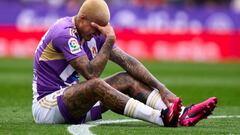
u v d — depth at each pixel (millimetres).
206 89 33219
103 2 16078
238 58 60125
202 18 59969
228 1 68875
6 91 30312
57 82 16328
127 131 14898
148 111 15656
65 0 64625
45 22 60281
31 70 47000
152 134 14438
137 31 59844
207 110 15898
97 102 16672
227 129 15711
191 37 59844
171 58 59969
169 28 59969
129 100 15609
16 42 60656
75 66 15883
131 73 16594
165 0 68500
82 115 16234
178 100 15305
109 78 16594
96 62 15797
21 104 23672
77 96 15719
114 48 16719
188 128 15617
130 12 59969
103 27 15969
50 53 16266
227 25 60031
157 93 16484
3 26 60750
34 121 16797
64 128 15320
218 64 57062
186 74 45188
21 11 60500
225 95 29828
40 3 65312
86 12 15945
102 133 14500
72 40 15938
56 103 16000
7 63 53844
